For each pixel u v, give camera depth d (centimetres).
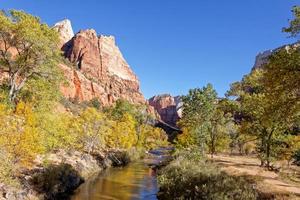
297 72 1802
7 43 4562
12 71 4472
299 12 1864
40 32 4025
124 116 7281
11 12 4081
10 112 2620
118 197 2802
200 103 5312
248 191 1908
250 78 3288
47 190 2483
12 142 2209
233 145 6247
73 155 4194
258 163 3894
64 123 4284
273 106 1970
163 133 12544
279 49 1919
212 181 2238
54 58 4422
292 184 2266
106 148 6128
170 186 2723
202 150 4528
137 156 6475
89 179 3553
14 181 2175
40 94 3828
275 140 3291
